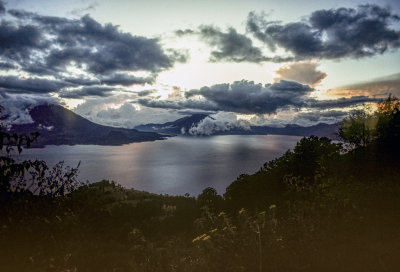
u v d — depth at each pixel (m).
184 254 6.75
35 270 4.35
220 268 4.70
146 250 6.98
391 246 4.47
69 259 4.87
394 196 6.53
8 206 4.88
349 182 11.25
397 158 12.47
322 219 5.81
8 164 4.86
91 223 6.15
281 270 4.29
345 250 4.59
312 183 12.89
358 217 5.62
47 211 5.24
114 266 5.40
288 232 5.36
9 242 4.49
